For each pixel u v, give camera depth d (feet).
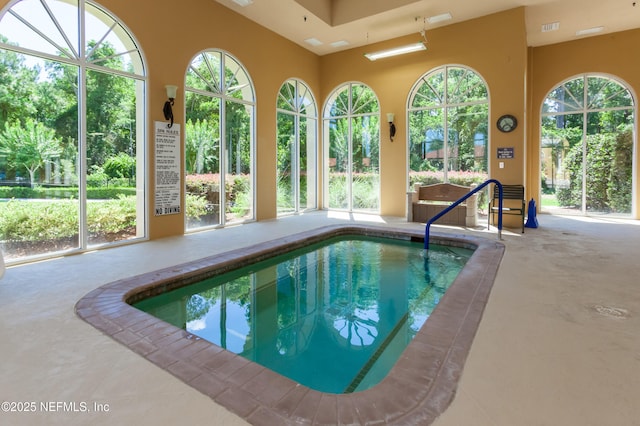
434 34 23.79
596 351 6.81
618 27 23.65
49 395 5.55
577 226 21.27
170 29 17.92
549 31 24.17
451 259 16.24
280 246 16.24
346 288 12.96
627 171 24.64
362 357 8.25
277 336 9.35
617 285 10.61
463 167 23.89
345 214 26.99
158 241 17.10
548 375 6.01
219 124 21.04
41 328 7.89
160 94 17.58
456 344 7.05
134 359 6.62
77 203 14.92
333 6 23.26
